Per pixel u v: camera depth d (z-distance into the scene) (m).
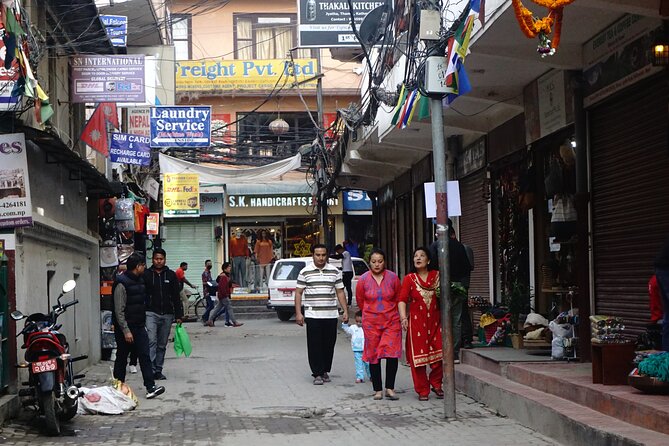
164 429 9.48
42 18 13.37
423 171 22.94
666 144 9.91
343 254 24.75
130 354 14.78
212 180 29.48
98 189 17.41
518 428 9.09
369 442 8.48
